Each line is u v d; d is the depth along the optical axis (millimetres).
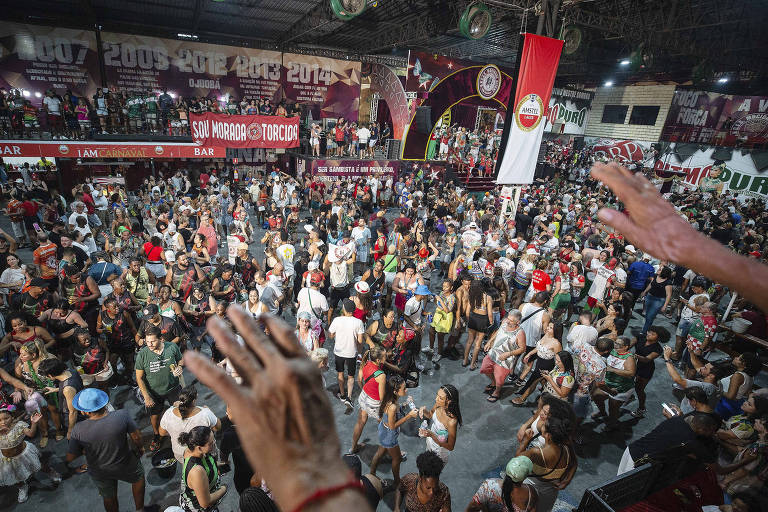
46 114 17000
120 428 4086
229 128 17688
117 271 7328
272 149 22719
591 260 9117
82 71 18344
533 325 6680
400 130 19672
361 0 9133
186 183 17672
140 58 19281
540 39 9547
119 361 6984
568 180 27859
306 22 19406
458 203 15820
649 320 8133
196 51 20250
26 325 5570
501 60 29266
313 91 23359
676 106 24969
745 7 15188
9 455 4449
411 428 5977
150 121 18484
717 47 19938
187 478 3688
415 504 3670
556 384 5566
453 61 17156
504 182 10523
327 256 8172
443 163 21406
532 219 14102
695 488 2514
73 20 17625
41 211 11695
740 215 16188
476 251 8859
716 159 22672
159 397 5266
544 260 7859
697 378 6352
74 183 18234
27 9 16891
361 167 19969
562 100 28156
